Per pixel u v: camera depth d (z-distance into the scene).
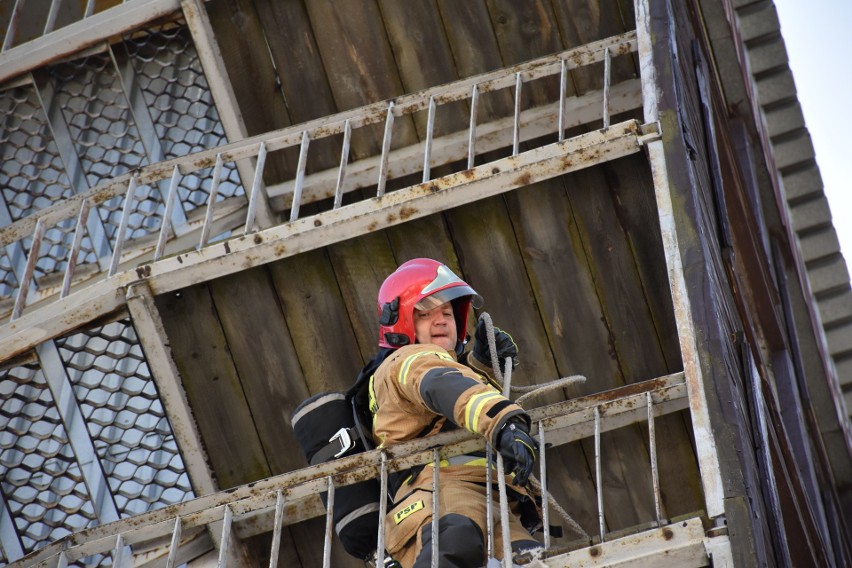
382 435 9.66
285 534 13.17
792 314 20.22
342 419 10.43
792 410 16.61
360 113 13.34
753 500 8.54
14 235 12.89
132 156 15.74
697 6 18.11
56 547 10.44
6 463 13.13
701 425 8.87
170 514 10.38
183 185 15.57
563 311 12.66
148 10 15.07
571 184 12.45
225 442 12.80
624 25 15.27
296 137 13.31
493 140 15.52
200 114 15.69
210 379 12.73
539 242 12.57
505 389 9.50
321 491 9.95
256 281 12.66
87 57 15.55
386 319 9.83
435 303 9.79
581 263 12.55
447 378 8.68
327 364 12.78
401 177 15.88
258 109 15.80
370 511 9.92
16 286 14.91
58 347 13.01
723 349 9.35
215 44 15.38
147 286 12.16
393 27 15.59
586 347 12.66
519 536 9.02
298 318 12.73
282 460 12.80
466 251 12.68
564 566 8.27
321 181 15.66
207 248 12.21
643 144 11.26
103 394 13.50
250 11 15.58
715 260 11.59
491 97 15.64
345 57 15.70
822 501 19.08
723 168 16.12
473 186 11.98
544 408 9.95
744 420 9.59
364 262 12.69
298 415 10.62
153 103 15.60
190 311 12.63
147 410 13.09
